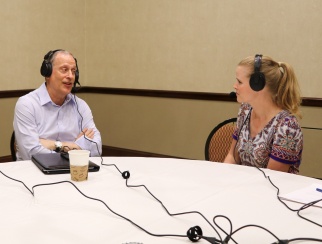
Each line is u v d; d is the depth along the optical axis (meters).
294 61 3.64
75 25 4.71
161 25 4.32
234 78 3.96
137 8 4.46
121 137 4.77
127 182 1.54
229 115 4.01
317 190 1.46
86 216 1.19
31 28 4.26
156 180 1.58
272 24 3.71
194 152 4.28
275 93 1.96
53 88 2.35
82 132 2.38
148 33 4.42
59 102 2.41
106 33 4.71
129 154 4.73
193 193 1.43
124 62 4.63
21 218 1.16
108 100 4.80
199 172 1.71
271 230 1.12
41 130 2.34
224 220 1.18
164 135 4.45
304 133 3.54
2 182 1.52
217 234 1.08
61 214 1.20
